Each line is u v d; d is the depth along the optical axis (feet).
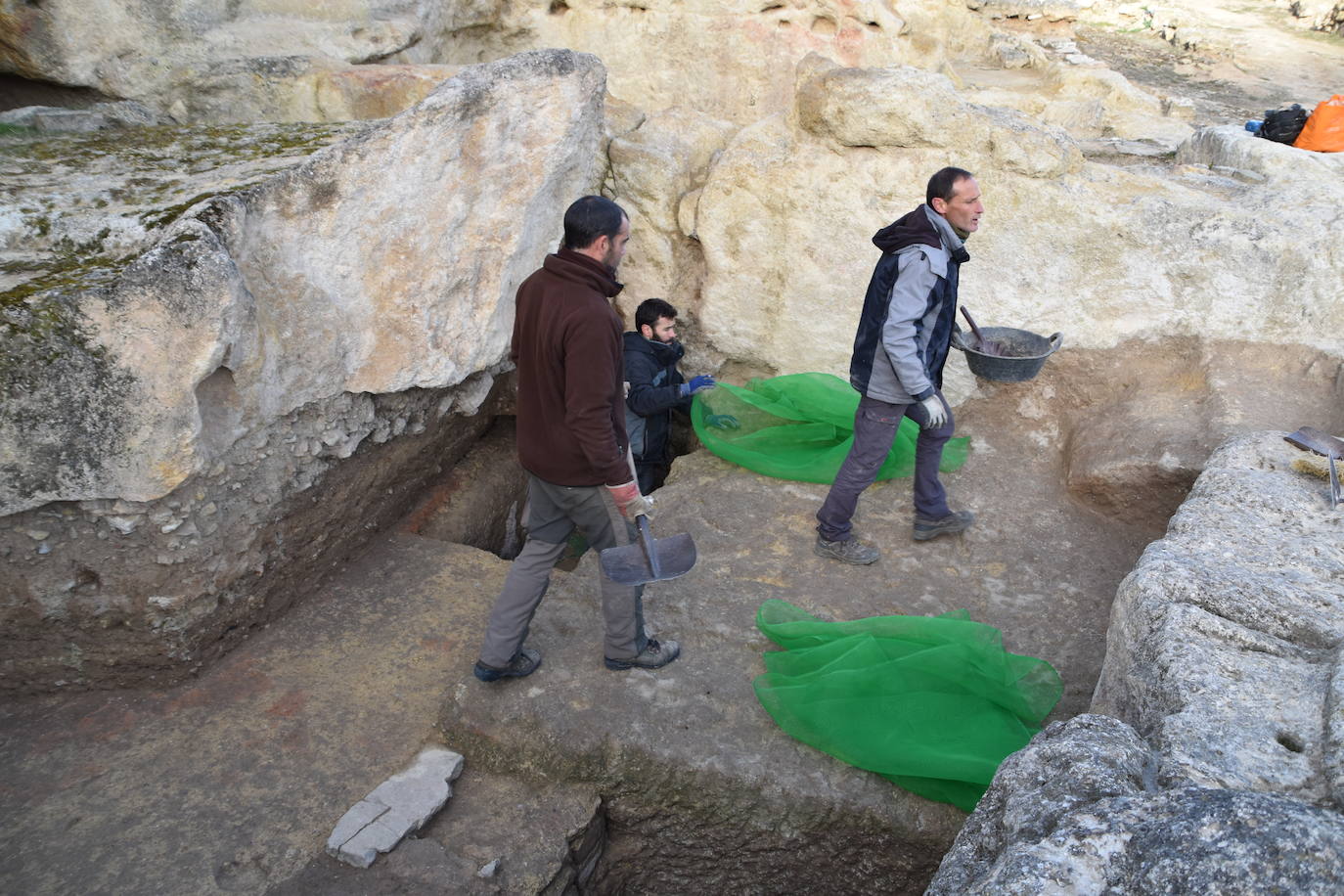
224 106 18.37
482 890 9.23
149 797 9.86
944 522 13.82
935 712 10.44
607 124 18.15
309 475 12.37
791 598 12.79
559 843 9.80
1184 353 15.80
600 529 9.89
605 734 10.36
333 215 11.68
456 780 10.42
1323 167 18.17
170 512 10.37
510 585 10.46
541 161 13.51
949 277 11.59
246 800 9.91
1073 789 6.32
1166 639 8.15
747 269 17.40
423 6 22.15
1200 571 9.06
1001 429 16.46
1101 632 12.19
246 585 11.68
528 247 14.21
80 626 10.61
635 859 10.92
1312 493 11.01
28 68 17.10
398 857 9.40
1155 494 13.94
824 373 17.46
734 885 10.84
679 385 16.02
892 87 15.57
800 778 10.00
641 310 16.37
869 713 10.31
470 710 10.66
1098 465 14.40
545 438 9.52
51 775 10.06
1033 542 13.93
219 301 9.82
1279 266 15.02
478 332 13.92
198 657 11.30
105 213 11.03
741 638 11.95
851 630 11.39
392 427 13.84
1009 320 16.33
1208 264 15.37
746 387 18.16
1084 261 15.83
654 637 11.83
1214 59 56.70
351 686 11.44
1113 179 16.24
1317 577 9.29
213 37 18.22
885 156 16.11
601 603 12.42
